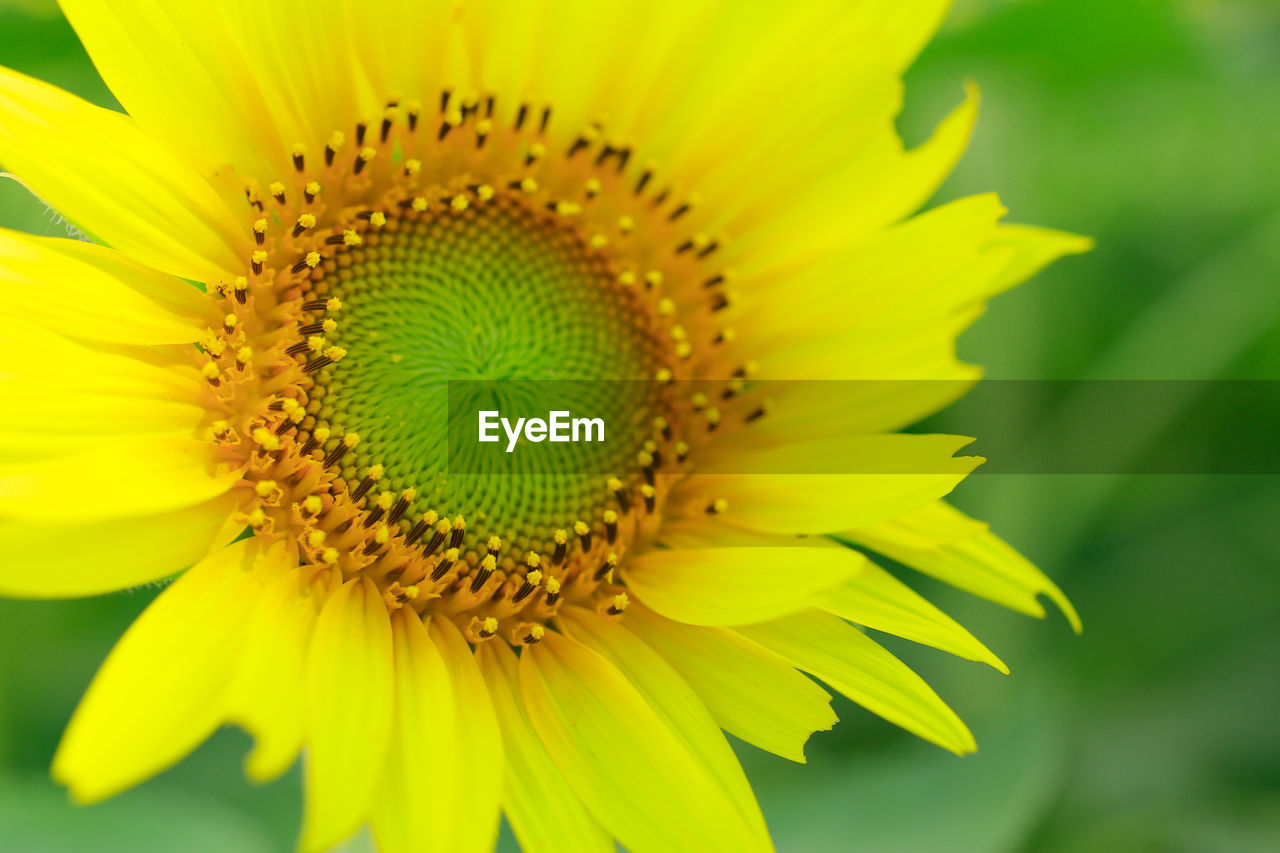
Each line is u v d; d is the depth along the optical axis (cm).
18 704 60
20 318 50
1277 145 66
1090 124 66
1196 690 65
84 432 50
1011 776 58
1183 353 64
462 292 54
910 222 54
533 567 53
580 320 55
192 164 51
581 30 54
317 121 53
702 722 51
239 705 48
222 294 51
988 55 60
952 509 54
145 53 51
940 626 52
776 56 54
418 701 50
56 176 50
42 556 48
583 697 52
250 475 52
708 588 52
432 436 53
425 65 54
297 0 52
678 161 55
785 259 55
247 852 57
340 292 53
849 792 59
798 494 53
